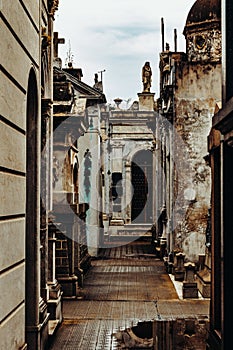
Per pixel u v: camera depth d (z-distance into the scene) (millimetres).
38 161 9250
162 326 11484
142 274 19531
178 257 18047
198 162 19344
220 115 7766
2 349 6234
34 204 9148
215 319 9516
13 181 6934
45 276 10914
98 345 10047
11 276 6766
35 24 8586
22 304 7418
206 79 19484
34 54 8547
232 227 8062
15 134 7035
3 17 6289
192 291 14695
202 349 9727
